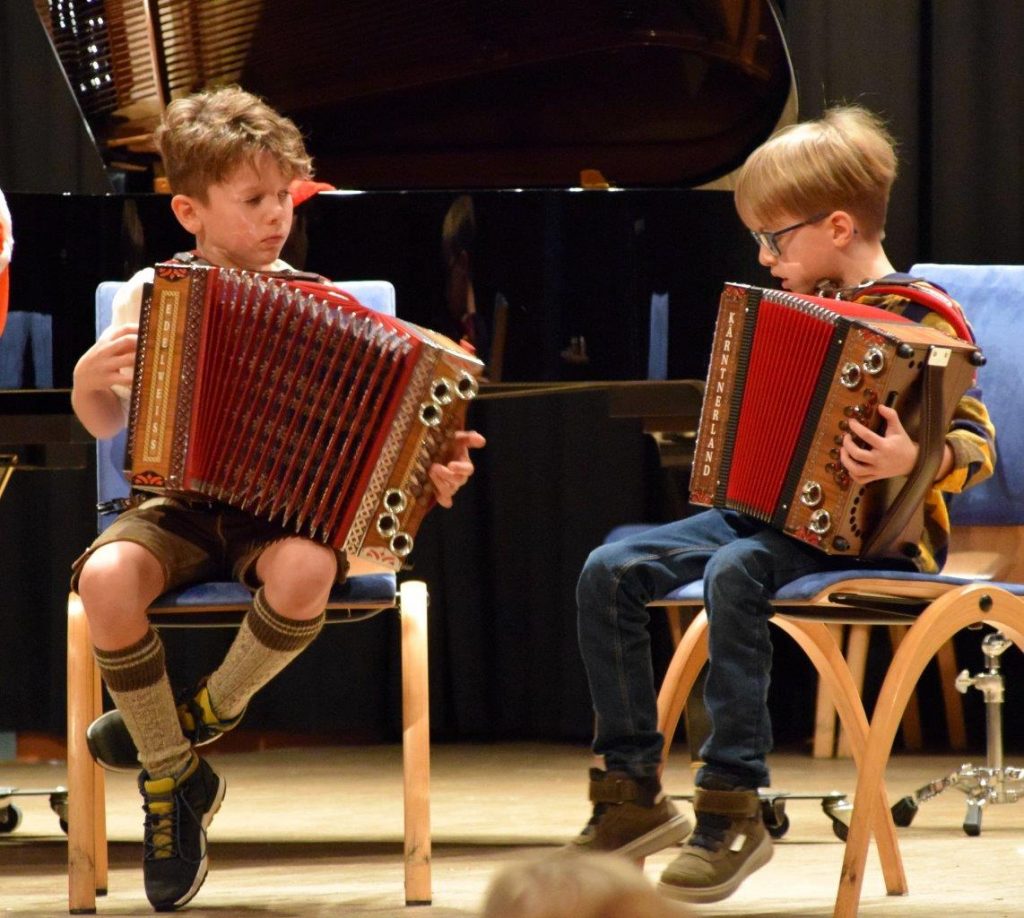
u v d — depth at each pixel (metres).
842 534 6.04
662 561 6.46
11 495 15.33
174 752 6.60
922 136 14.97
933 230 14.85
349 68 11.80
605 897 1.45
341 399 6.30
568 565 15.67
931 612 6.07
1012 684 15.05
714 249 10.06
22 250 9.72
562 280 10.05
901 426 5.93
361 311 6.29
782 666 15.48
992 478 7.52
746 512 6.21
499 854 8.62
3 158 15.08
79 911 6.67
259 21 11.38
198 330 6.25
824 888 7.24
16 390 9.74
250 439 6.32
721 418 6.29
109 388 6.78
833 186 6.90
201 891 7.29
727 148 11.95
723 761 6.09
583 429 15.61
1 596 15.34
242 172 6.93
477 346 10.05
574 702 15.67
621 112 11.99
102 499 7.67
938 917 6.33
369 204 10.03
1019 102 14.74
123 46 11.12
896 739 14.89
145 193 10.20
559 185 12.41
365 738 16.00
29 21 15.03
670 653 15.50
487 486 15.97
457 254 10.05
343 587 6.77
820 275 7.04
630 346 10.05
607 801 6.37
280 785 12.52
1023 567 7.53
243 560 6.66
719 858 6.00
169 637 15.48
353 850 8.91
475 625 16.00
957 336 6.48
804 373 6.04
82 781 6.73
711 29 11.11
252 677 6.60
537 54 11.73
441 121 12.18
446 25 11.66
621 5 11.32
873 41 14.85
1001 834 9.16
